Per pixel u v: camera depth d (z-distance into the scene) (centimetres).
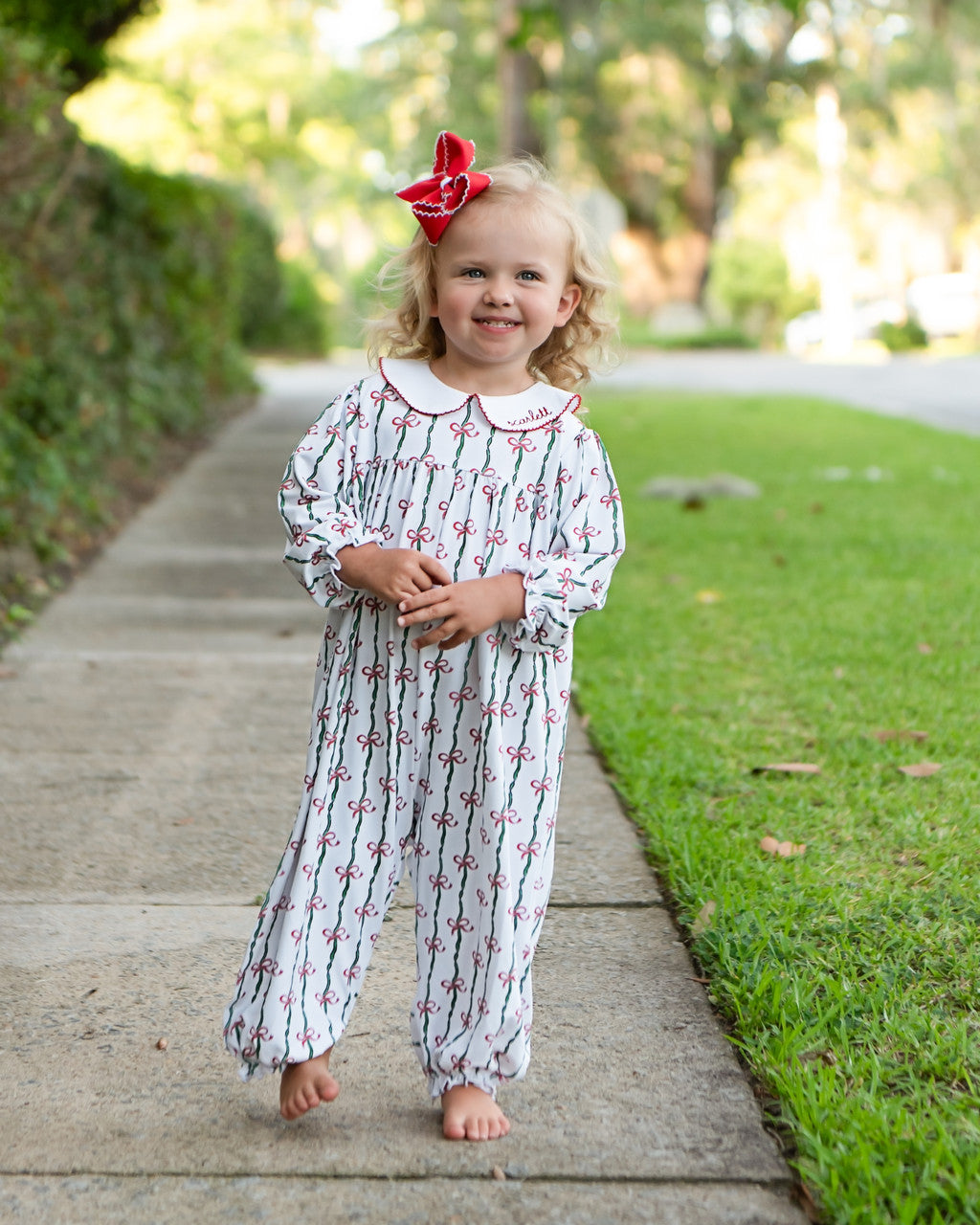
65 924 301
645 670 487
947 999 259
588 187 2995
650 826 346
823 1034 245
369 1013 264
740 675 482
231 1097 234
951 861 318
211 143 3581
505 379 232
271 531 794
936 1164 203
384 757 224
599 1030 255
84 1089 236
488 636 220
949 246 4066
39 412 755
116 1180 210
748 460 1047
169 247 1106
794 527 762
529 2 2016
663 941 292
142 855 339
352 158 4062
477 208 225
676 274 3400
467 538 223
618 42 2466
